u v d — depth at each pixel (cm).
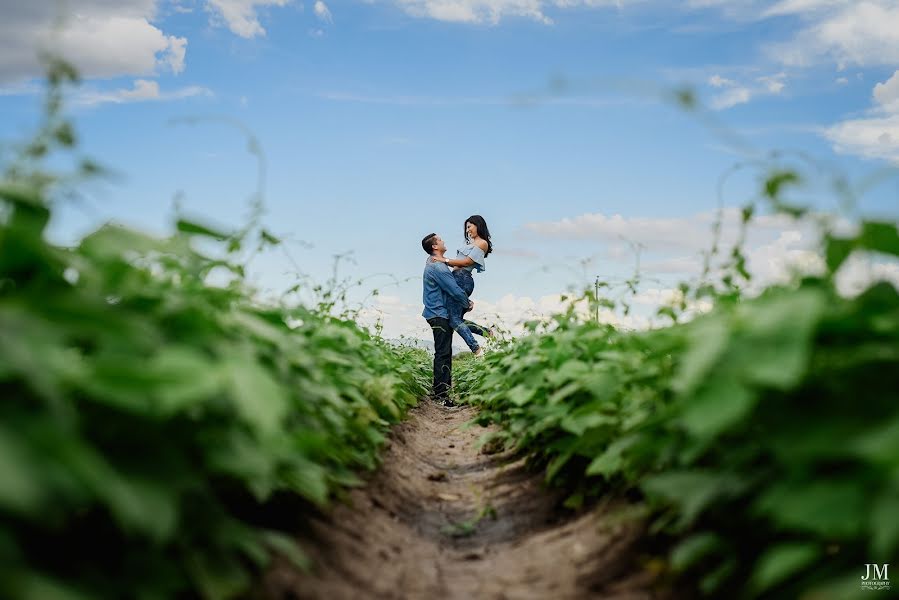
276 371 305
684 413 213
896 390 214
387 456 593
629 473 343
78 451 165
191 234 298
